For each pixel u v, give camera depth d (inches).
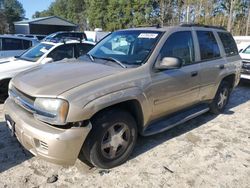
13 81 141.1
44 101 114.0
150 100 142.9
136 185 124.1
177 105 167.0
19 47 391.2
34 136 114.7
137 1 1800.0
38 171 132.0
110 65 145.7
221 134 181.9
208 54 191.5
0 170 131.6
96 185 123.2
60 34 736.3
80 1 2864.2
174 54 159.9
